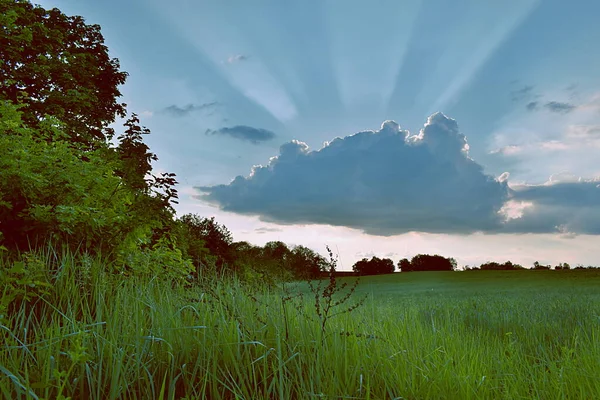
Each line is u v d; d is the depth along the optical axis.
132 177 8.80
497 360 5.22
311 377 3.78
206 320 4.86
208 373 3.67
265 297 6.14
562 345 6.69
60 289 5.12
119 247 7.42
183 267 8.27
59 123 8.86
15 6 15.21
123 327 4.24
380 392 4.00
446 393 3.99
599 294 14.91
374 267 68.06
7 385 3.05
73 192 7.13
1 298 4.38
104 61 20.39
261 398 3.59
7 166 6.48
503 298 14.22
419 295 18.38
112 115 20.59
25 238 6.21
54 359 3.36
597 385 4.16
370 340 4.92
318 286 5.25
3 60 14.62
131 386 3.46
